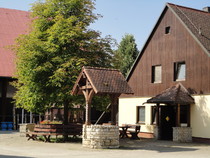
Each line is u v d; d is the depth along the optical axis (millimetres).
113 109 18344
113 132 17812
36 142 20453
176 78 24000
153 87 25609
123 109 28484
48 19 21859
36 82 20906
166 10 25000
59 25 20359
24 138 22844
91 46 21000
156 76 25734
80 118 33000
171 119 23906
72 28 20469
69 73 20141
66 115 22156
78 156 14461
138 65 27234
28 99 21047
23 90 21531
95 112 35125
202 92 21828
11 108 34531
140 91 26844
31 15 22156
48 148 17469
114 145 17812
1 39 36469
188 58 22953
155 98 22969
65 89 20625
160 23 25422
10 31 37906
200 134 21719
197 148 18250
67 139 21172
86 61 20516
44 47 20500
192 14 25281
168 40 24625
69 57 20500
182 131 21797
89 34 21078
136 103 27156
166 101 21859
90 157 14148
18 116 33250
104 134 17531
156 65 25547
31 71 20656
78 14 21859
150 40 26250
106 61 21938
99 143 17406
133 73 27703
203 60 21891
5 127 31609
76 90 19125
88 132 17734
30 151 16156
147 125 25797
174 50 24062
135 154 15375
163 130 24203
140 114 26922
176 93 22203
